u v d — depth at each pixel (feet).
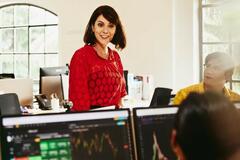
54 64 23.53
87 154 4.66
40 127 4.53
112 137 4.81
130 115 4.92
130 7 19.48
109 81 8.47
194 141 2.60
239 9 8.04
